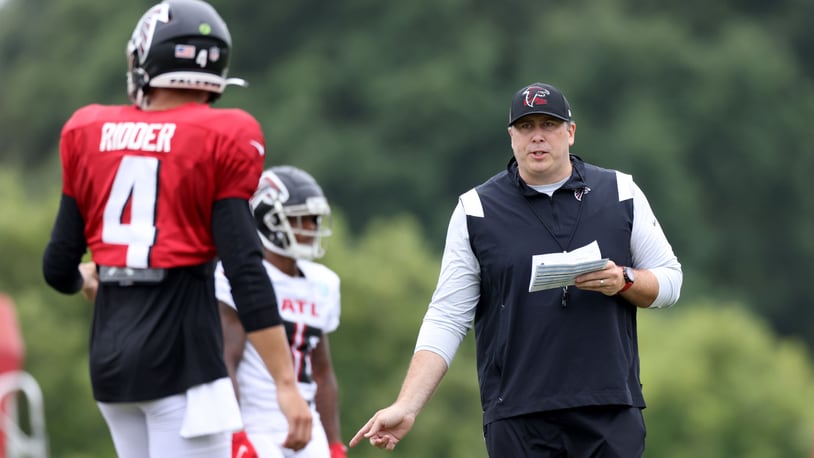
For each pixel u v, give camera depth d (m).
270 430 26.70
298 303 27.56
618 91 169.50
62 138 19.95
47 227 90.81
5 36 199.88
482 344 22.62
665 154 161.00
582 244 22.11
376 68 168.00
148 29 19.70
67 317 86.50
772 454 90.88
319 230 27.97
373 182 155.50
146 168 19.36
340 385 88.12
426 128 161.50
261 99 166.62
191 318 19.50
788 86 180.50
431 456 87.38
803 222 176.25
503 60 171.38
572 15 174.38
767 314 171.00
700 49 176.75
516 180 22.41
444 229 153.38
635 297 21.89
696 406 91.81
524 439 22.14
